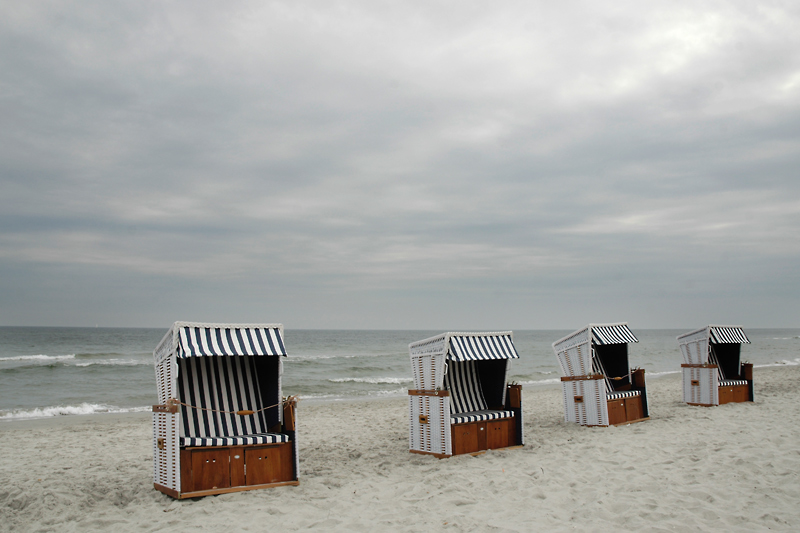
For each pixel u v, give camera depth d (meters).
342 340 83.06
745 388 12.91
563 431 9.61
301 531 4.92
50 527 5.23
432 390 7.97
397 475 6.94
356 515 5.36
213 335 6.06
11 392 19.31
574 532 4.75
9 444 9.70
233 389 7.00
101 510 5.69
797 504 5.32
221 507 5.57
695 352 12.65
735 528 4.75
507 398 8.62
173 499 5.87
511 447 8.28
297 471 6.42
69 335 84.00
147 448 9.33
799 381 18.67
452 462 7.46
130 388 20.86
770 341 72.81
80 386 21.27
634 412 10.50
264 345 6.22
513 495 5.91
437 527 4.98
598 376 9.91
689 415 10.98
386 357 38.31
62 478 7.08
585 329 10.17
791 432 8.77
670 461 7.19
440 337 7.88
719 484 6.07
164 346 6.25
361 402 16.45
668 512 5.18
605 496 5.74
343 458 8.09
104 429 11.45
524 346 64.88
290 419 6.43
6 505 5.98
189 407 6.64
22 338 70.44
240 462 6.17
